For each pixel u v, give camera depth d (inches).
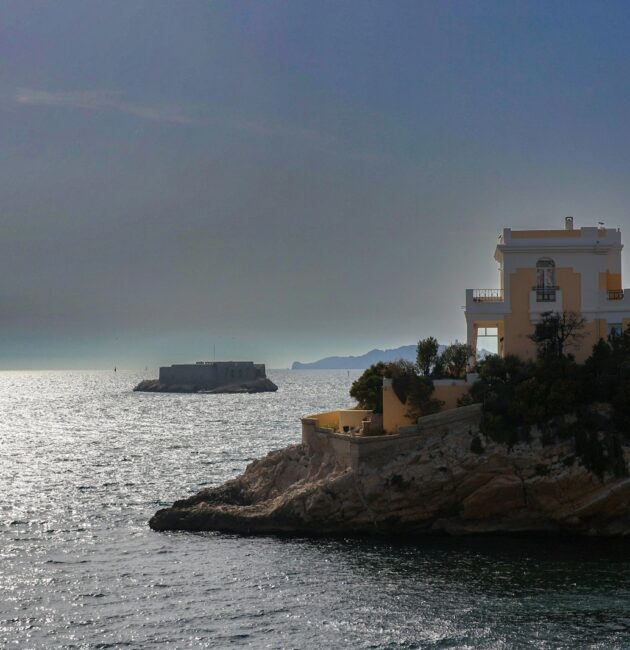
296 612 1939.0
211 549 2497.5
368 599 2009.1
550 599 1977.1
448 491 2586.1
